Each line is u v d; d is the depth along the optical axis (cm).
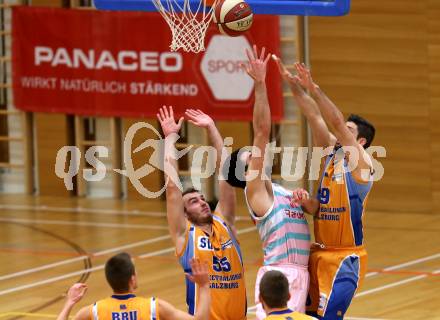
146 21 3488
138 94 3528
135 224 3228
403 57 3284
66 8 3581
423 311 2248
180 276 2589
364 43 3316
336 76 3356
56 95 3634
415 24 3259
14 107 3700
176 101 3484
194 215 1694
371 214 3319
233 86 3412
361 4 3300
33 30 3625
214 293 1670
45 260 2794
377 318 2202
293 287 1678
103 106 3578
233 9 1844
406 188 3328
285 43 3384
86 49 3572
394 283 2491
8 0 3712
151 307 1482
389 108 3316
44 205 3550
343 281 1723
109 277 1486
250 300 2358
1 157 3800
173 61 3472
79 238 3047
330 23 3341
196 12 2003
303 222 1719
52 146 3688
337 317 1736
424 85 3275
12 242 3017
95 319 1480
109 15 3525
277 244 1697
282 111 3384
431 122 3281
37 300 2398
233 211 1722
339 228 1723
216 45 3406
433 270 2608
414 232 3047
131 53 3519
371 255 2778
